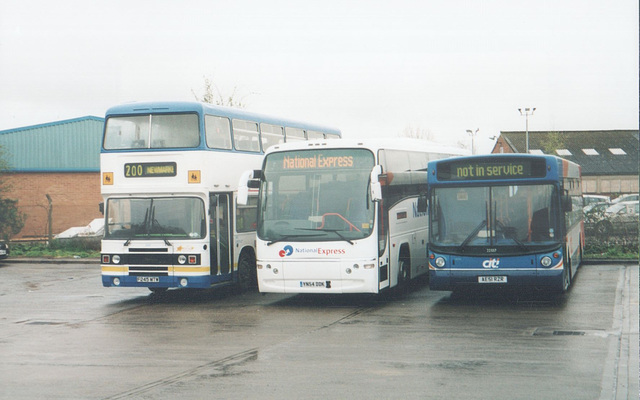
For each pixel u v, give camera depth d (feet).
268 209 51.49
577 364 30.91
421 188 63.16
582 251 78.02
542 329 40.14
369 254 49.32
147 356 34.30
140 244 54.75
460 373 29.40
